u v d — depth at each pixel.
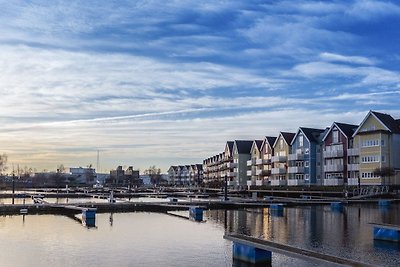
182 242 29.23
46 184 172.12
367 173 80.12
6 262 22.92
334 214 49.41
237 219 44.72
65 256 24.42
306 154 96.75
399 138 79.88
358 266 16.86
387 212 51.69
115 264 22.47
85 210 41.81
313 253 19.05
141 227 37.97
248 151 125.81
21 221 42.25
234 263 22.53
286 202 64.25
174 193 104.88
